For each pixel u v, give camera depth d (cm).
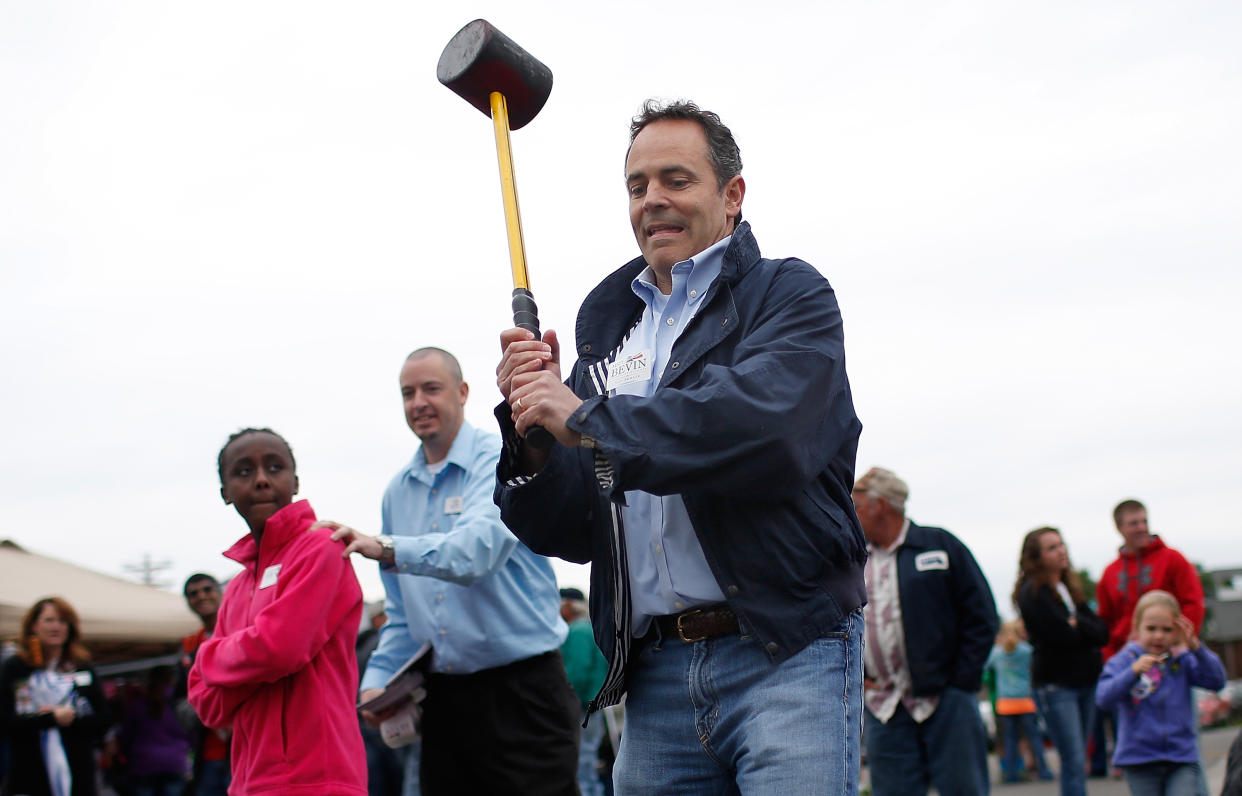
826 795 229
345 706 376
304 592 360
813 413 224
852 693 241
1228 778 349
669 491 220
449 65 265
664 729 252
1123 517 841
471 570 394
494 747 422
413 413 446
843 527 242
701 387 223
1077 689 814
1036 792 1096
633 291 275
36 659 713
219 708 371
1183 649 598
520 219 258
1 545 1337
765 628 233
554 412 227
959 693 541
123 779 885
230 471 388
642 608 252
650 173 258
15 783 697
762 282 246
